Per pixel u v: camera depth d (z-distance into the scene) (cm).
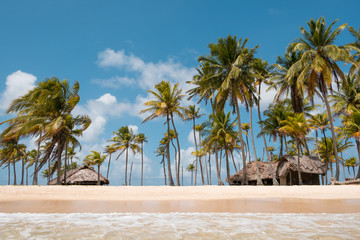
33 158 6244
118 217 696
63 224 589
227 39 2781
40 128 2378
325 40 2512
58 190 1594
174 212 798
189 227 546
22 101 2492
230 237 450
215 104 2955
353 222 596
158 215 733
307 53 2469
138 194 1470
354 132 2961
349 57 2303
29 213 788
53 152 2612
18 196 1374
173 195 1420
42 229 529
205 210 843
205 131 3481
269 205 959
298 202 1050
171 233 488
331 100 3338
